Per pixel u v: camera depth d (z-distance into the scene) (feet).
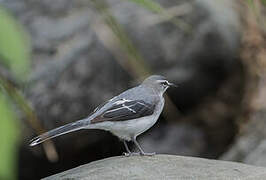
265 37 50.31
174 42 47.19
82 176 23.99
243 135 47.52
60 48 45.24
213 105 50.72
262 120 47.80
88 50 44.86
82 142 44.91
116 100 29.25
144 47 46.34
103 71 44.65
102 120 27.61
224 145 49.93
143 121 29.55
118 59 43.19
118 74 44.68
